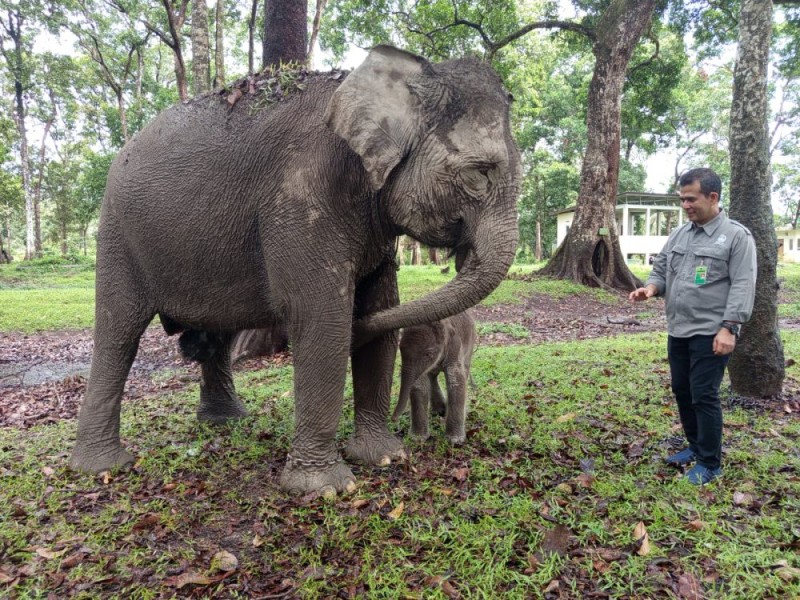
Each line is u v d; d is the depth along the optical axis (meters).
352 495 3.62
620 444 4.37
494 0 17.61
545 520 3.15
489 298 15.23
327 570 2.79
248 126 3.68
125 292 4.19
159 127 4.05
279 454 4.39
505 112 3.31
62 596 2.70
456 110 3.23
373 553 2.95
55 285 24.41
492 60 18.42
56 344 11.58
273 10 8.11
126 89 35.97
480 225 3.28
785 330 10.82
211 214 3.73
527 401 5.71
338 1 19.75
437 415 5.25
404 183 3.32
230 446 4.63
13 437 5.36
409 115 3.26
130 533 3.23
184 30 26.25
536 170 36.47
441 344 4.29
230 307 3.97
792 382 6.22
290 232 3.50
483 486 3.62
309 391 3.65
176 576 2.78
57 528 3.29
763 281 5.57
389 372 4.31
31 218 34.81
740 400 5.57
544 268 18.88
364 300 4.20
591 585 2.62
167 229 3.87
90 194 39.16
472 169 3.21
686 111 39.16
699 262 3.64
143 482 3.94
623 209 33.78
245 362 9.09
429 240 3.49
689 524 3.05
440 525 3.12
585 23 18.45
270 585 2.72
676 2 18.77
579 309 14.96
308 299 3.53
